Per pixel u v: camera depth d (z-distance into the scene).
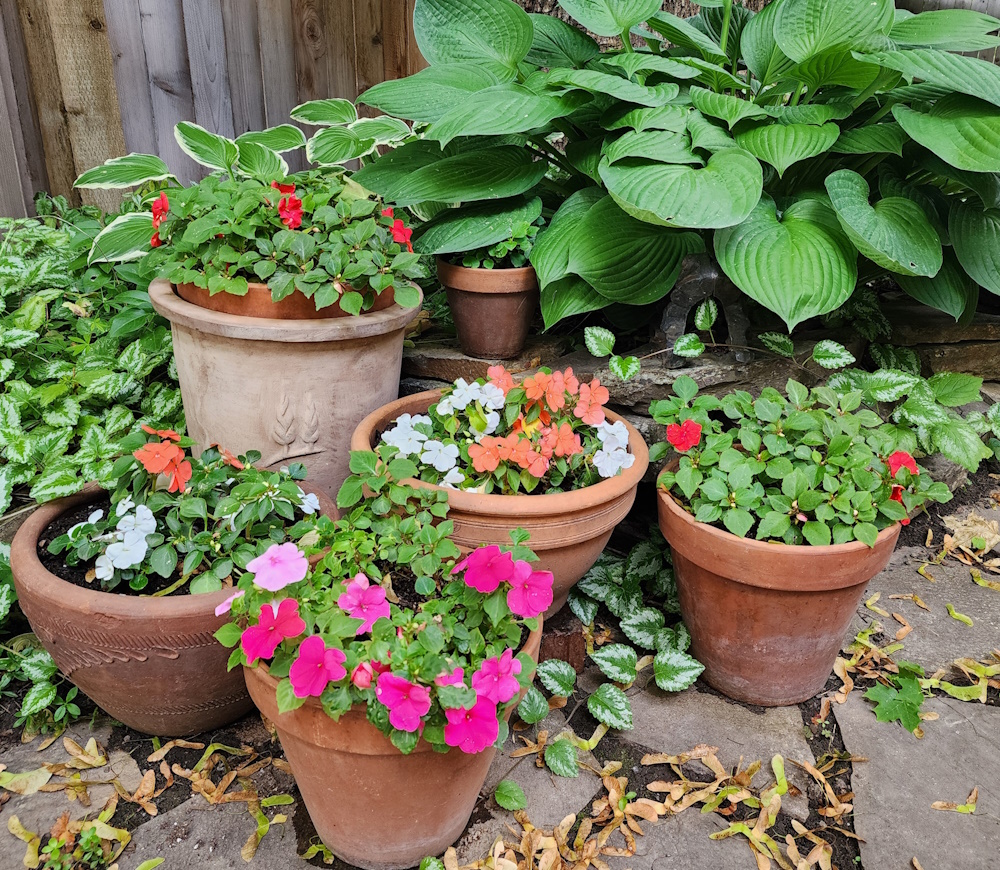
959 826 1.33
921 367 2.41
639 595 1.75
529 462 1.32
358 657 0.96
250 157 2.07
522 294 1.79
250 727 1.46
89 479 1.58
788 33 1.78
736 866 1.25
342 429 1.64
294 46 2.71
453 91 1.83
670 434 1.48
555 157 2.17
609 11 1.86
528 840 1.26
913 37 1.88
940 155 1.54
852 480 1.48
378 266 1.51
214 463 1.37
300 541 1.22
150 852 1.23
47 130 2.30
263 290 1.46
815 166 1.96
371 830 1.15
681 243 1.81
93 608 1.18
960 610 1.90
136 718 1.36
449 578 1.17
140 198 2.12
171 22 2.38
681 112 1.73
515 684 0.99
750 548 1.39
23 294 2.09
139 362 1.86
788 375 1.96
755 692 1.57
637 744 1.47
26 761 1.38
